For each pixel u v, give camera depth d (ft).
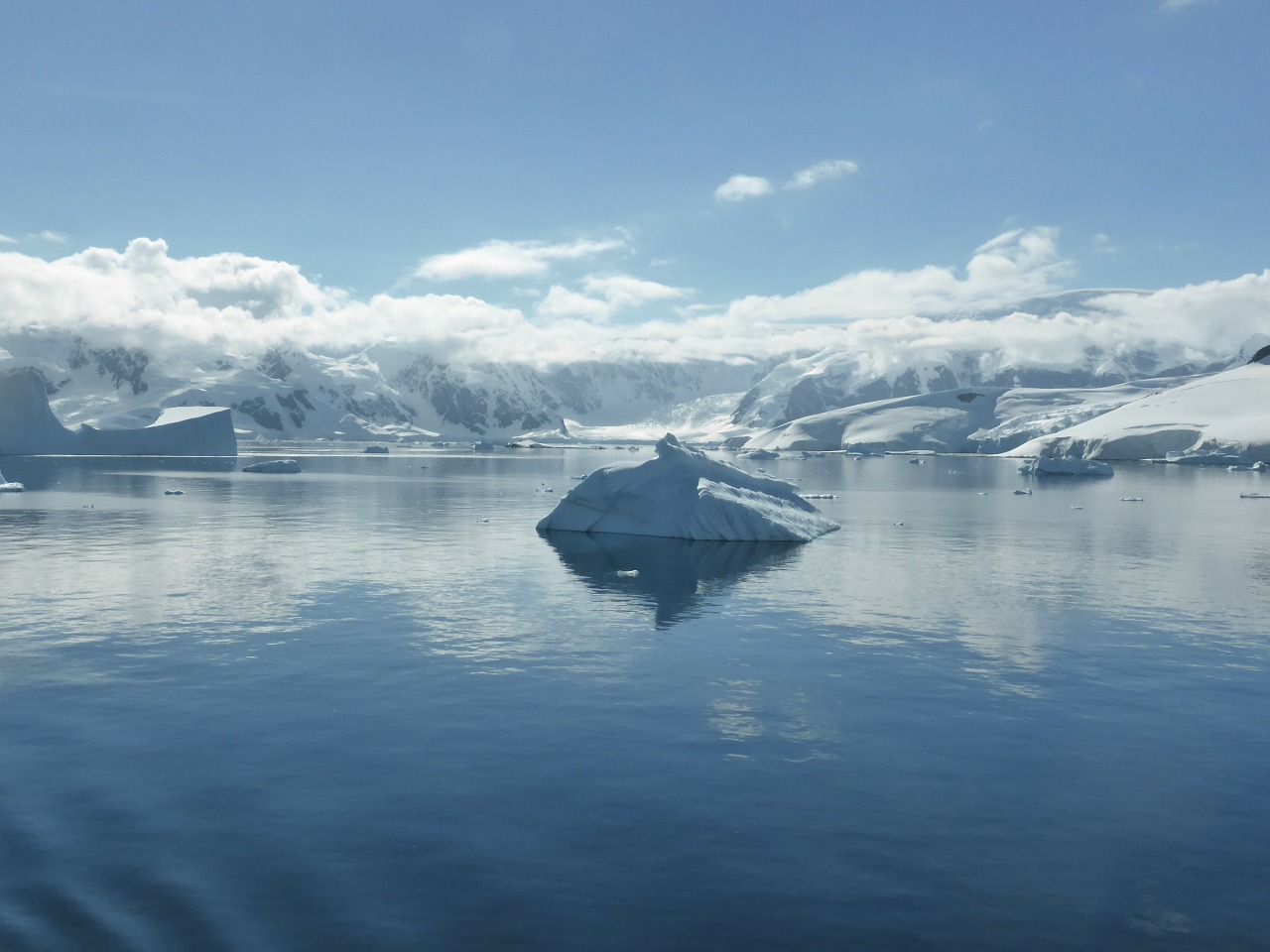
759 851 38.29
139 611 84.99
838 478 371.97
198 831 39.88
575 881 35.88
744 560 117.80
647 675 63.72
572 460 587.27
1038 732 52.70
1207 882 36.11
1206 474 413.59
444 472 398.21
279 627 78.38
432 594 93.40
